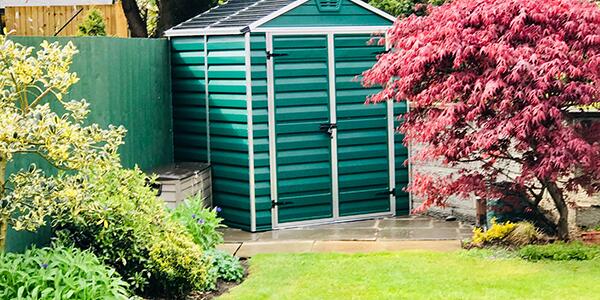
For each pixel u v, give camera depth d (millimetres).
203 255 9523
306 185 11891
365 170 12117
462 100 10000
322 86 11906
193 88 12266
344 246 10719
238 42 11695
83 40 10320
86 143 8367
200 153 12281
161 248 9078
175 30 12383
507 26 9914
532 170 9750
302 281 9469
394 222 11930
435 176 11945
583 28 9586
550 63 9438
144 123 11750
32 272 8305
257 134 11703
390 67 10289
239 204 11867
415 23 10406
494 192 10234
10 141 8008
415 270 9625
